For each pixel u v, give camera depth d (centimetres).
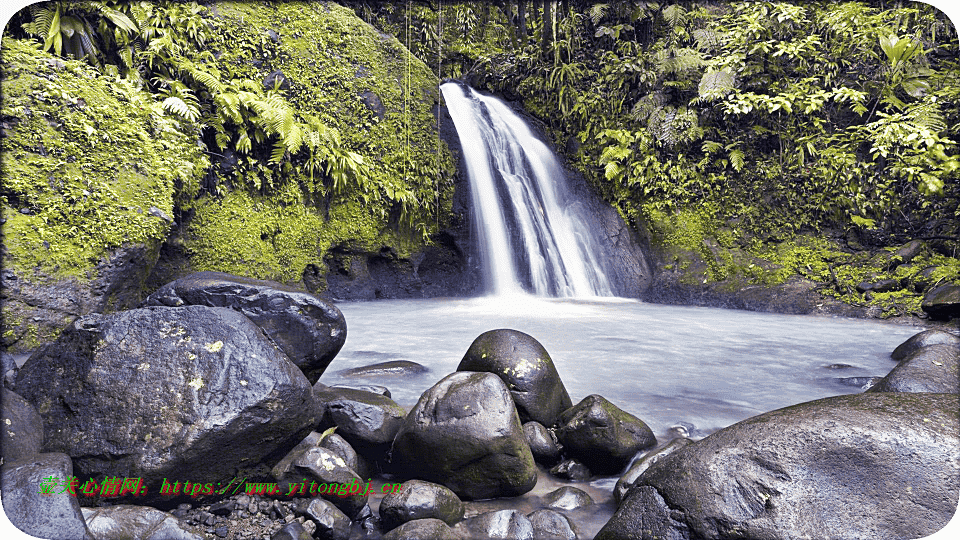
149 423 231
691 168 1056
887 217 948
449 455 264
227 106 755
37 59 545
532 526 226
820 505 179
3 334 451
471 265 1080
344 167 891
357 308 886
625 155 1061
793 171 1002
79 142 545
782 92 1016
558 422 325
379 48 1009
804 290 868
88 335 260
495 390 278
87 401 241
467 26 1425
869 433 193
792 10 1006
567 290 1066
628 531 197
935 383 332
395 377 439
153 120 639
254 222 804
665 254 1022
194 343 254
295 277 852
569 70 1177
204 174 729
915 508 177
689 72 1081
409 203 998
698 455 201
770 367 501
